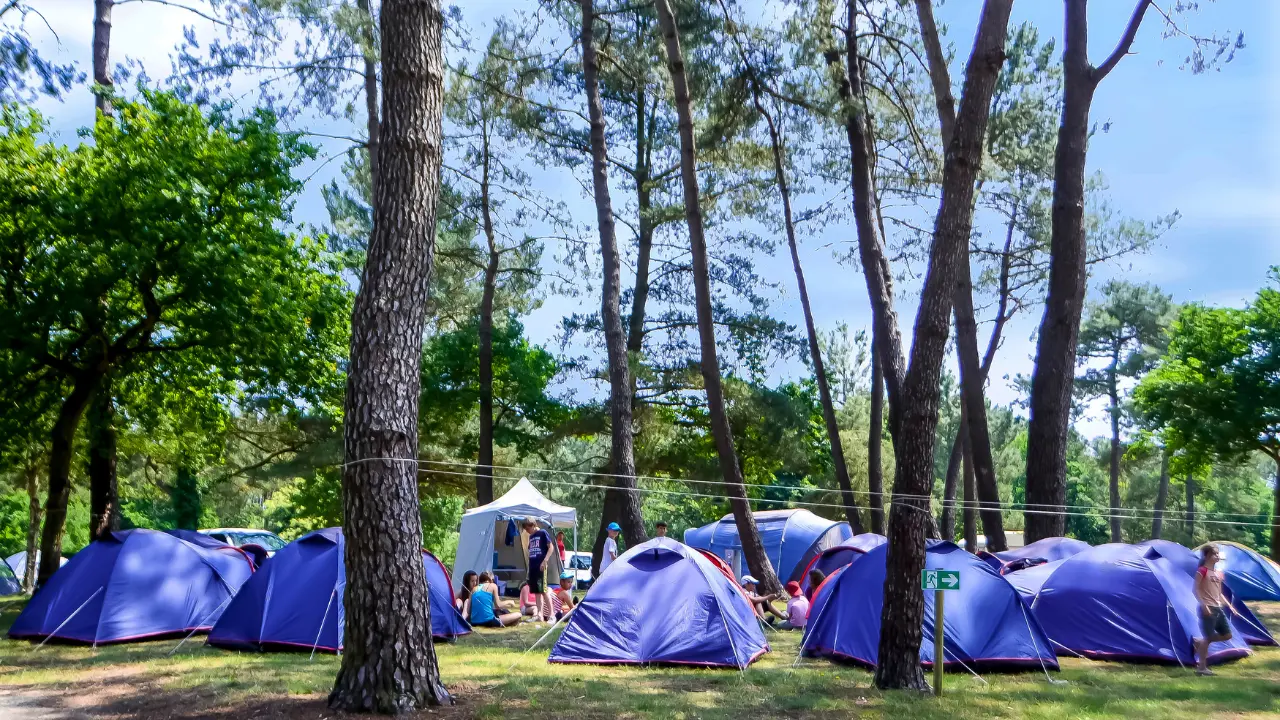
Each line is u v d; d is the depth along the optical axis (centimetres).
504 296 3130
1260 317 3184
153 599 1287
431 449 3353
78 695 873
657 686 924
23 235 1605
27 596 2231
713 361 1866
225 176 1683
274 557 1237
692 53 2048
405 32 826
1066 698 878
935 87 1686
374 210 818
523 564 2078
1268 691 920
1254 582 2016
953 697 874
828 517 3834
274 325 1714
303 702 809
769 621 1519
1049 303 1669
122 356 1770
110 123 1722
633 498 1927
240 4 1770
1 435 1705
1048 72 2280
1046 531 1605
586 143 2616
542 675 977
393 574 776
